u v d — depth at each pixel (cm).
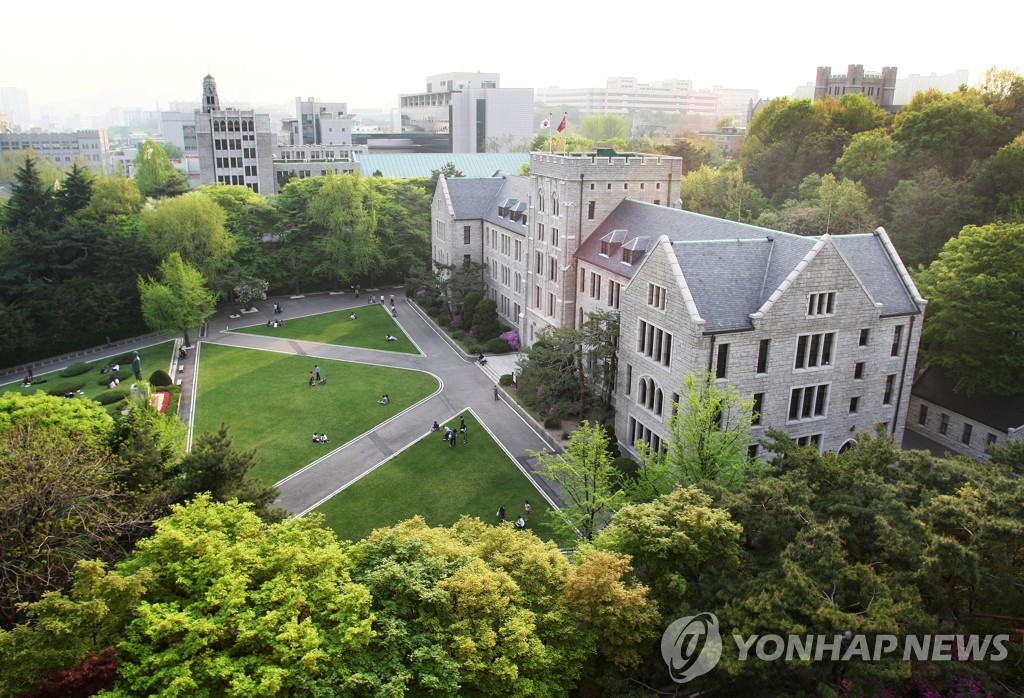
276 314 10888
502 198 10550
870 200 8662
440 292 10538
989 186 7981
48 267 10119
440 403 7431
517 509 5425
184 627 2395
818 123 11656
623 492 4522
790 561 2752
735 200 10244
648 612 2827
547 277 8125
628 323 5931
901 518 2984
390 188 12812
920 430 6631
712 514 3028
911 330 5522
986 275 5953
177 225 10288
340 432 6769
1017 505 2909
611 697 2841
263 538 2933
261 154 15788
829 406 5459
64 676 2361
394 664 2539
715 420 4859
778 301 5038
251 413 7212
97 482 3694
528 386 6806
